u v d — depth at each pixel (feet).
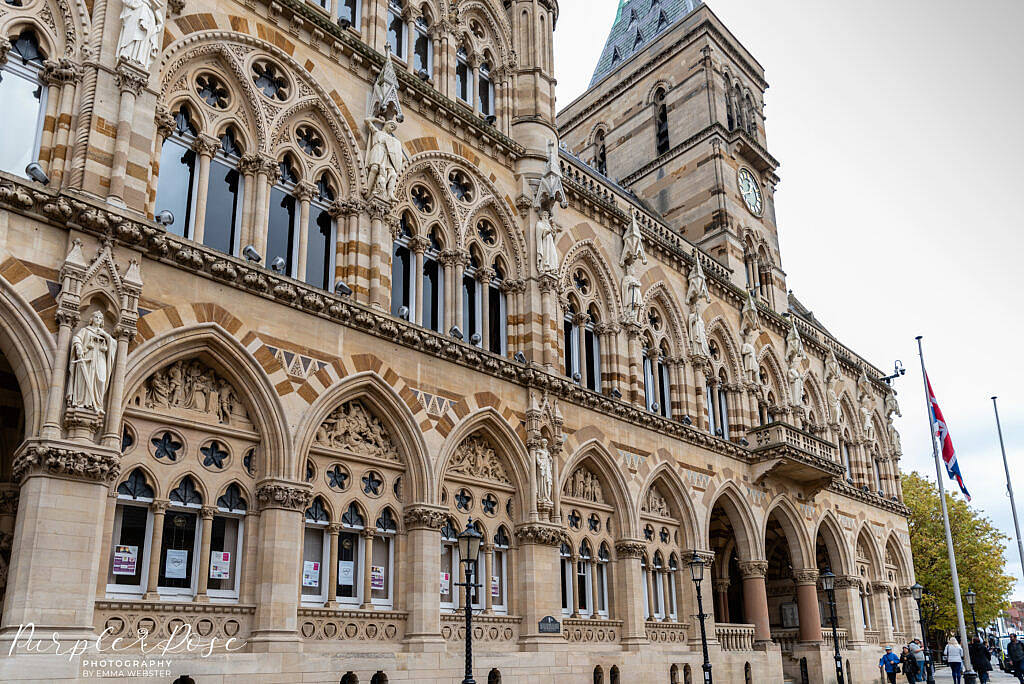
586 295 111.55
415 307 87.25
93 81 63.31
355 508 75.72
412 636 74.95
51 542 53.42
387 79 85.66
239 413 69.05
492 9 109.81
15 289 55.88
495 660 80.38
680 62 172.35
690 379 124.88
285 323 71.92
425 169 91.50
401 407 79.00
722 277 138.82
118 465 57.62
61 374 56.18
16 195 56.85
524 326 98.07
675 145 167.94
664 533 112.68
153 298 63.62
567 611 95.61
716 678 110.42
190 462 65.05
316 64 82.74
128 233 61.46
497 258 99.19
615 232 118.52
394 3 96.37
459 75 104.37
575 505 99.25
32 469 54.13
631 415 107.96
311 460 72.59
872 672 150.51
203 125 72.84
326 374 73.67
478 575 85.66
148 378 63.82
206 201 72.54
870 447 178.40
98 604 57.67
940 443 168.66
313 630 69.56
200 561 64.13
